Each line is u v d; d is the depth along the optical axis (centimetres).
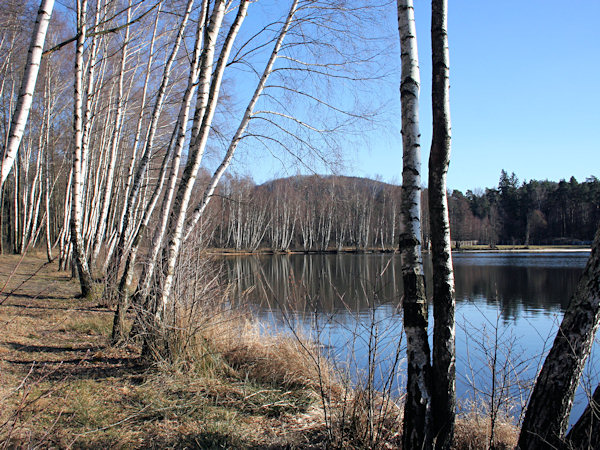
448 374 286
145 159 923
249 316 628
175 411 386
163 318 516
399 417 379
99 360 528
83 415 352
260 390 448
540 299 1445
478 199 6681
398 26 327
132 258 676
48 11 299
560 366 266
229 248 4053
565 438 270
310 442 346
